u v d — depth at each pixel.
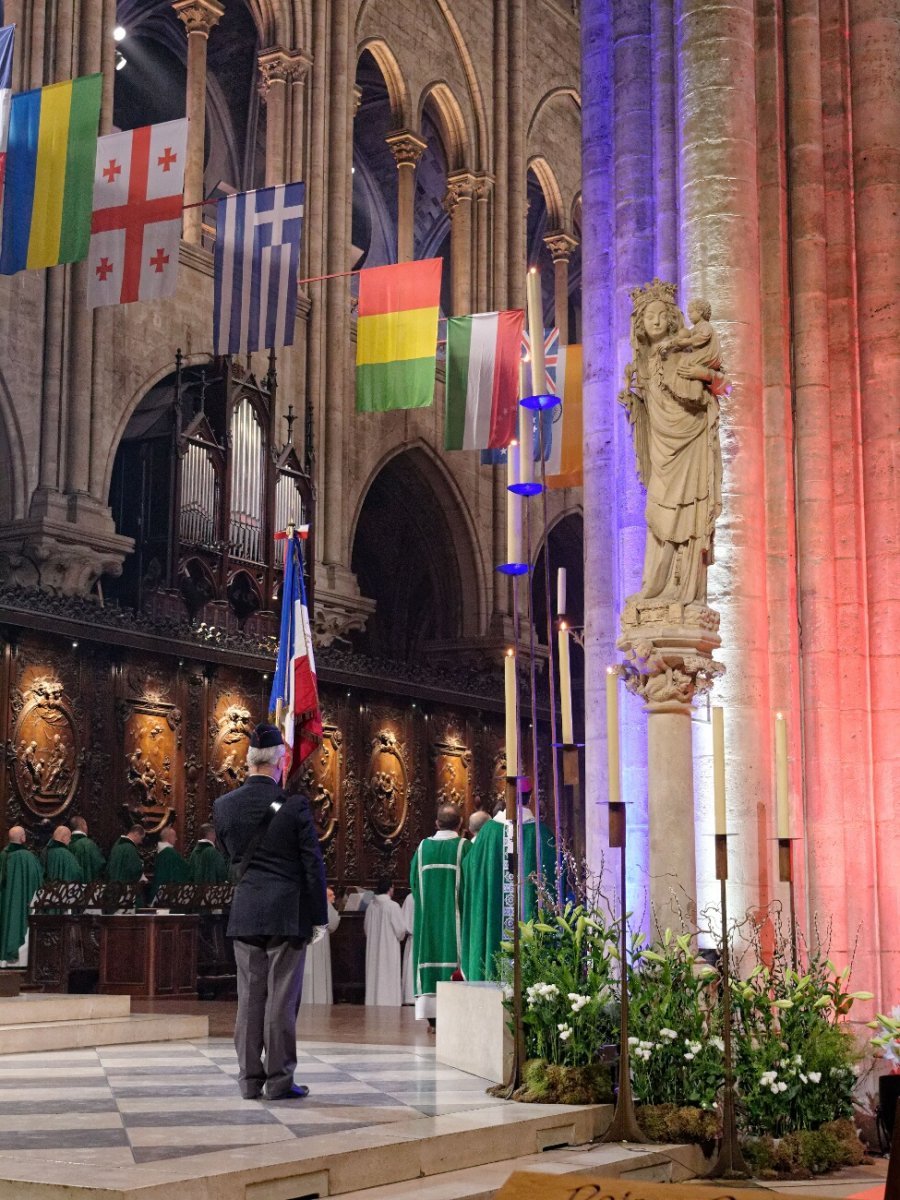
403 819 28.41
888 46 11.05
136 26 31.75
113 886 17.20
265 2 28.31
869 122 10.98
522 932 8.23
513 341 16.14
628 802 10.43
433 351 15.64
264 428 25.97
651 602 8.83
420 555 33.75
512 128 33.91
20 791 20.77
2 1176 4.95
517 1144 6.57
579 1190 2.76
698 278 10.40
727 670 10.01
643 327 9.07
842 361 10.84
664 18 11.20
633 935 8.48
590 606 11.08
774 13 11.23
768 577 10.62
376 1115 6.59
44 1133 5.96
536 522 33.66
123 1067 8.50
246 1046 7.08
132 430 24.97
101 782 22.06
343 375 28.47
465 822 30.09
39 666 21.27
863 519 10.65
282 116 28.08
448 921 11.67
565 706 8.23
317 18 28.94
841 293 10.91
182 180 14.02
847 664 10.48
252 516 25.52
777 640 10.52
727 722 9.95
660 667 8.71
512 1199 2.76
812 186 10.98
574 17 37.25
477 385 16.11
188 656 23.16
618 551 10.98
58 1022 9.91
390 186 36.78
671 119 11.05
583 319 11.52
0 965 16.53
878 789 10.28
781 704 10.42
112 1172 5.04
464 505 32.06
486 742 31.14
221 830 7.29
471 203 32.97
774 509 10.68
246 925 7.01
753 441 10.27
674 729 8.73
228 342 15.21
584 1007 7.66
